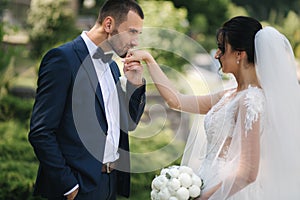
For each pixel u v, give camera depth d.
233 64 3.21
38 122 3.15
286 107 3.10
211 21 14.63
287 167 3.10
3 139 6.21
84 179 3.25
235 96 3.20
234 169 3.06
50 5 10.27
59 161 3.15
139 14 3.29
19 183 4.84
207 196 3.11
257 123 3.02
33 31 10.18
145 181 5.00
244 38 3.14
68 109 3.22
